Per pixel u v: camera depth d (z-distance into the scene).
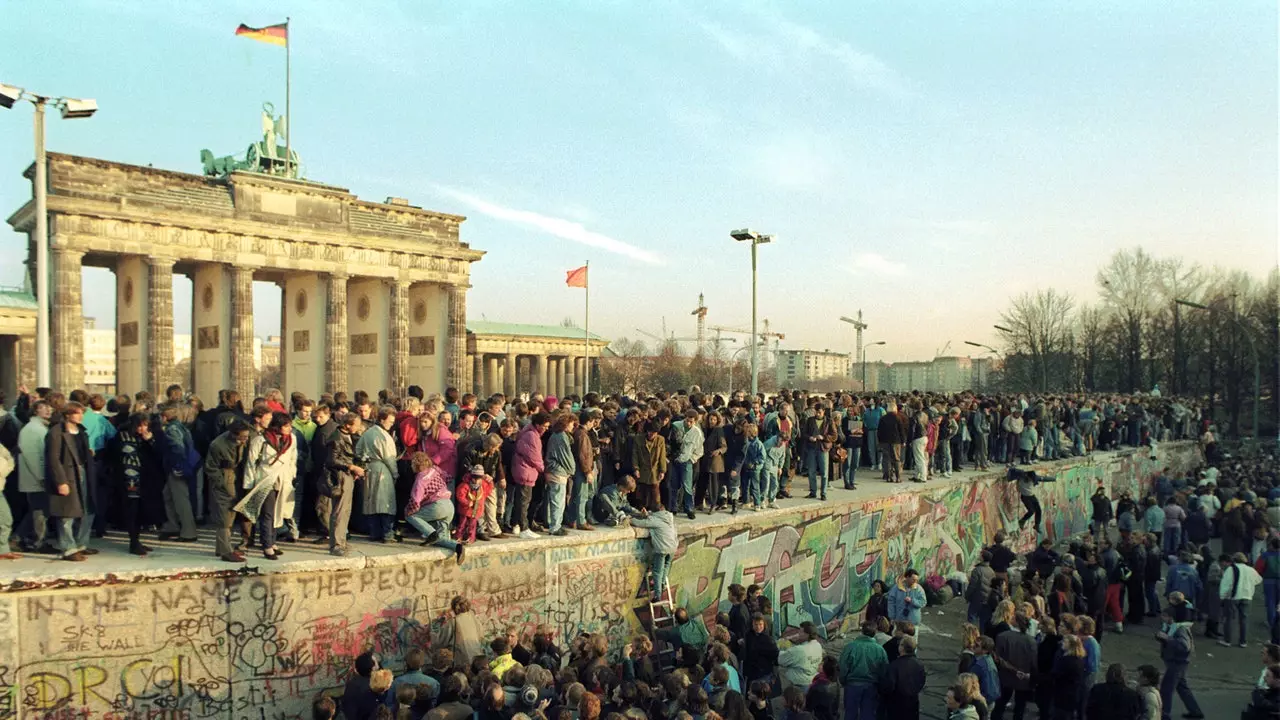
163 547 15.12
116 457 14.84
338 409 17.67
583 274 74.88
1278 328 76.06
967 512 32.03
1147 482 50.00
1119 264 98.50
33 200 54.62
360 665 13.44
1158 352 91.38
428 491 16.19
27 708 12.36
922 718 18.56
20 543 14.46
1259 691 14.87
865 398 35.16
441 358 76.62
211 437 17.30
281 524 14.97
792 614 23.39
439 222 75.19
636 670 15.69
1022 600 20.12
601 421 20.94
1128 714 14.06
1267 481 41.66
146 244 57.28
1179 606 19.44
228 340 62.50
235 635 13.93
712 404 26.88
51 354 53.44
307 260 65.75
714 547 21.22
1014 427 36.59
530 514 19.05
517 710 12.57
